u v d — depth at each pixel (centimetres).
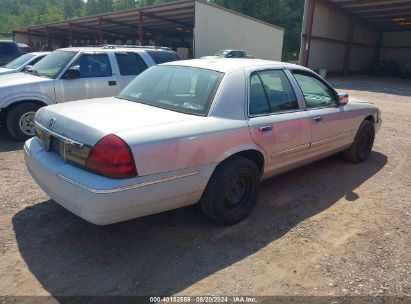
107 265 297
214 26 2372
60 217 372
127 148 275
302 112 430
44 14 9900
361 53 3466
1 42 1390
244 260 308
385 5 2642
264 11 5303
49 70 711
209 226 363
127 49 779
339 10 2831
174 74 395
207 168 326
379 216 398
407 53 3547
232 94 356
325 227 370
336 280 285
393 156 632
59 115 328
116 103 372
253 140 362
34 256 305
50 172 307
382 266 305
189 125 316
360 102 564
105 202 271
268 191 459
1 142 664
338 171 542
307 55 2650
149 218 376
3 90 627
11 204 398
